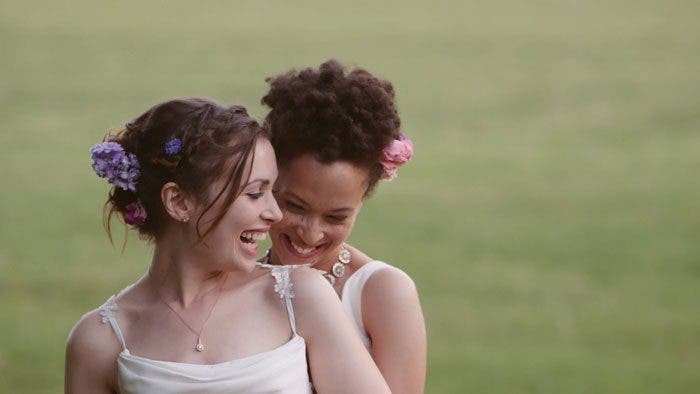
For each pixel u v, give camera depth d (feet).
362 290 17.40
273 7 162.09
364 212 77.36
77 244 69.62
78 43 136.56
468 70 126.21
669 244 69.31
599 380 48.11
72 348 15.71
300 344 15.51
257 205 15.21
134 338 15.61
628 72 120.98
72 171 87.86
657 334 54.03
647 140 96.27
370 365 15.57
